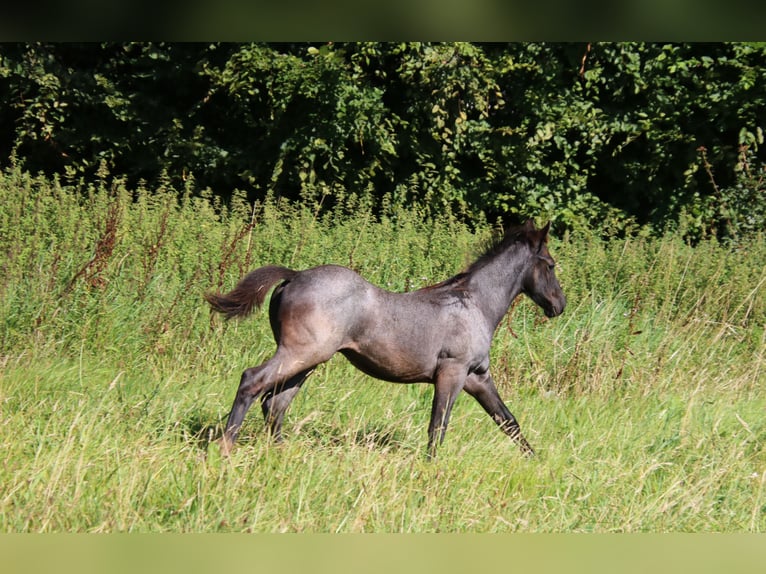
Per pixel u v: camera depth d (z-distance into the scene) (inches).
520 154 741.9
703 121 751.7
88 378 387.5
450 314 342.0
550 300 367.9
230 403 376.8
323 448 311.7
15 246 481.7
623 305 543.5
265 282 323.0
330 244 555.8
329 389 395.9
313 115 708.0
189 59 743.7
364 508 255.3
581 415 406.6
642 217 784.9
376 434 347.9
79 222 526.0
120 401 351.3
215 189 763.4
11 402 339.0
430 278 543.5
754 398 462.9
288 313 317.1
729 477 323.0
